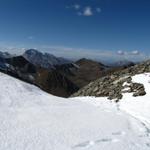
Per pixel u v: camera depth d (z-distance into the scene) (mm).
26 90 35781
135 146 19953
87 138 20562
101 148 18844
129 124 26219
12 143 17938
